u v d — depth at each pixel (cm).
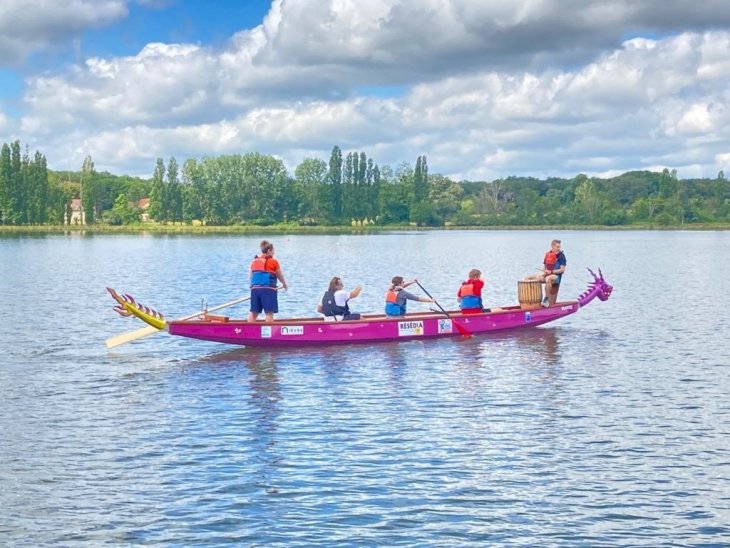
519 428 1467
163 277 5003
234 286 4394
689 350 2239
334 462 1285
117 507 1109
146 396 1714
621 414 1560
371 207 18225
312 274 5228
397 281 2406
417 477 1221
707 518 1081
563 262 2633
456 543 1009
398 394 1717
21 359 2141
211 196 18200
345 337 2283
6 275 5091
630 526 1056
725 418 1533
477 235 15962
